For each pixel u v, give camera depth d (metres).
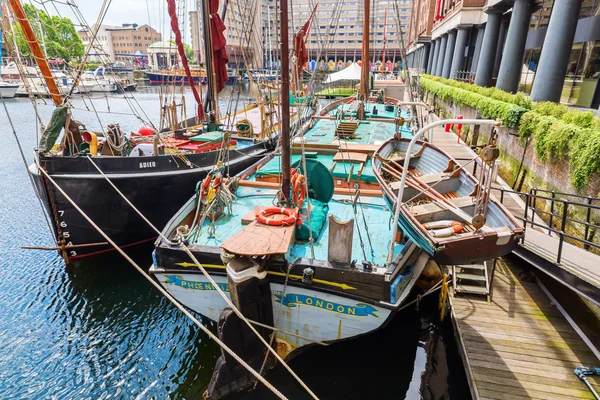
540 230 9.55
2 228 13.68
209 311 7.11
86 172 10.04
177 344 8.23
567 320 7.78
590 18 17.41
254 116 24.98
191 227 7.79
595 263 7.22
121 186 10.48
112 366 7.60
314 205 8.07
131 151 12.70
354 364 7.64
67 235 10.46
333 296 6.18
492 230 5.84
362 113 18.08
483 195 5.99
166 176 11.14
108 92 58.25
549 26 14.61
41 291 9.96
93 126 31.81
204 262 6.60
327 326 6.51
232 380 6.36
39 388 7.04
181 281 6.91
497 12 24.69
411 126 16.73
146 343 8.25
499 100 16.67
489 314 8.03
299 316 6.55
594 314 7.89
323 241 7.31
